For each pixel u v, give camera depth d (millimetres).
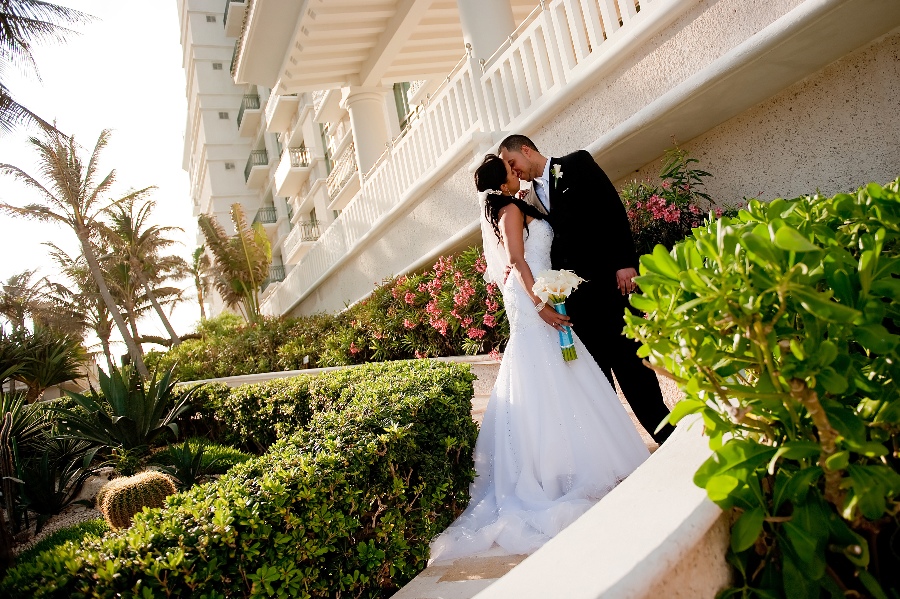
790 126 4809
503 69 7031
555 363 3482
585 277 3670
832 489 1277
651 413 3635
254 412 6805
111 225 31266
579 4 6035
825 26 3783
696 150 5602
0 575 3365
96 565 1942
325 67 13594
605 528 1393
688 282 1326
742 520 1309
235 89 55656
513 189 3855
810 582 1302
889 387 1353
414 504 3000
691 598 1233
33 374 13672
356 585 2533
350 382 5117
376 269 11719
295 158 32562
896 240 1673
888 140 4188
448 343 7984
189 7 54281
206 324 33062
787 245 1167
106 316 35656
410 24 11570
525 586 1213
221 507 2209
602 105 5719
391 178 10578
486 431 3770
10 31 13594
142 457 7027
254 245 27953
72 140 24938
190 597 2004
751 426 1388
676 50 4914
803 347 1253
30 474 6090
